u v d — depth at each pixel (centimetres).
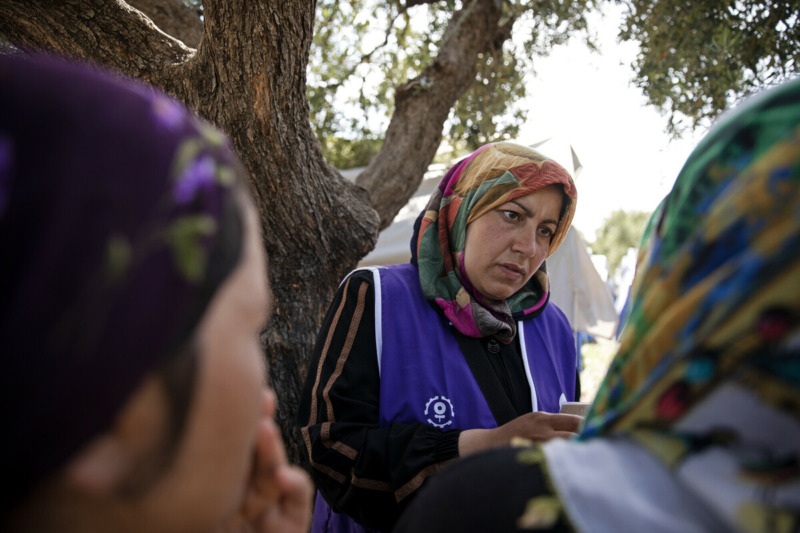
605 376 59
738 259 47
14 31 204
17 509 34
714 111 304
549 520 50
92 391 33
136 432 36
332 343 162
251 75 193
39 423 32
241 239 42
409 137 340
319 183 238
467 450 137
